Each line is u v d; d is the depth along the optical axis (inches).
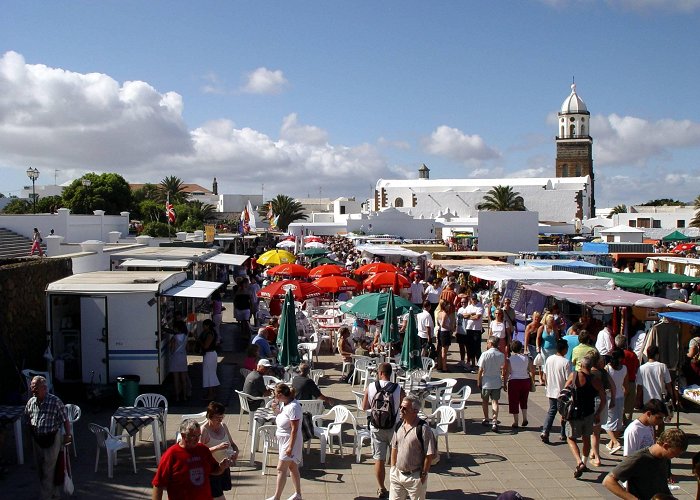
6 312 519.8
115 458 377.7
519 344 466.0
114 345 523.2
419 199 3833.7
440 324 657.6
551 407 430.6
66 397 528.1
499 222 1617.9
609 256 1227.9
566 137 4495.6
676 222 3051.2
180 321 537.0
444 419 414.0
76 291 518.6
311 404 417.7
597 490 353.4
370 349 661.3
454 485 359.9
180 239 1494.8
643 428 314.5
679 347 478.9
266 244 2571.4
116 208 2600.9
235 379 610.5
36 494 339.0
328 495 345.1
